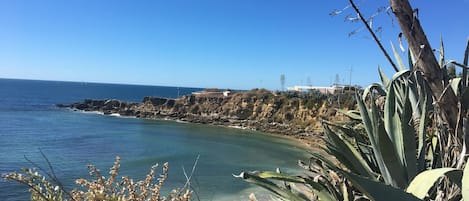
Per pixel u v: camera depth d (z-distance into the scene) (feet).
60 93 606.14
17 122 214.90
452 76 9.07
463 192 5.13
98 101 348.59
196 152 141.18
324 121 10.84
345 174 5.80
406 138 7.58
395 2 7.45
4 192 57.11
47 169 89.15
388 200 5.60
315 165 11.15
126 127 225.76
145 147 147.23
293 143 177.68
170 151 139.95
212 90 360.89
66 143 145.28
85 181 8.77
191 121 287.69
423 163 7.98
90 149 133.80
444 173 5.78
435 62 7.45
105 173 86.58
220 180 86.28
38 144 138.62
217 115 292.61
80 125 220.23
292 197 8.00
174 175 88.43
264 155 138.10
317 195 8.68
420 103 9.45
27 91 605.73
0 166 94.12
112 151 131.85
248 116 276.82
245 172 7.78
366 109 8.20
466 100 7.49
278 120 253.24
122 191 8.89
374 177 8.71
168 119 298.76
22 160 103.30
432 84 7.50
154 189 9.14
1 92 534.37
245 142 179.32
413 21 7.33
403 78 9.87
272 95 279.08
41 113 286.05
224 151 147.33
